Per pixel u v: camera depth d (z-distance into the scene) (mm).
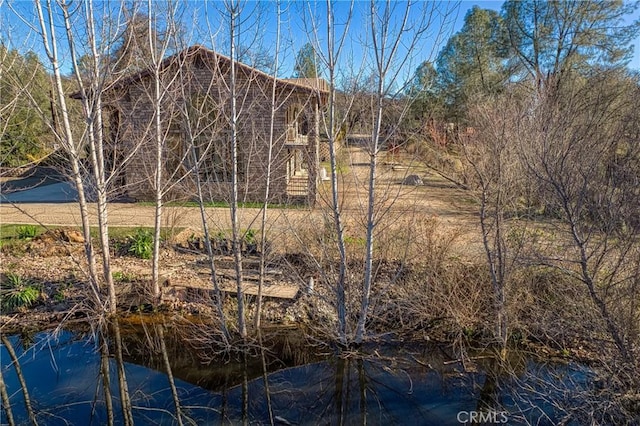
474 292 5574
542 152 4031
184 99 5051
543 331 5199
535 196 4789
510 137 4754
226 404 4594
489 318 5504
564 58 21297
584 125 4289
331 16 4285
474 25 25156
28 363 5254
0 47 6188
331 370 5188
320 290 6137
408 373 5039
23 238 8422
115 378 5016
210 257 5180
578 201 3730
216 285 5254
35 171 19062
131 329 5801
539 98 6352
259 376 5090
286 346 5500
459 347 5383
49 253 7695
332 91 4473
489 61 24688
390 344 5520
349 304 5516
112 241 8328
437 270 5887
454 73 24906
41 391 4746
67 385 4867
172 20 4891
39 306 6117
